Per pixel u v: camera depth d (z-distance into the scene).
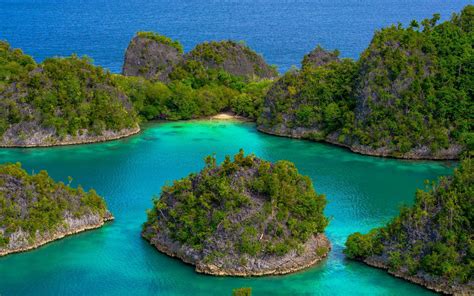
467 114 131.00
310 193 88.31
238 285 79.38
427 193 85.75
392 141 129.25
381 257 83.19
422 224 82.44
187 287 78.94
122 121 140.00
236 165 87.12
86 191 107.81
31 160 123.81
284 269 81.44
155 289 78.62
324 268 82.81
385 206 102.94
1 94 136.62
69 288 78.88
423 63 135.62
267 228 83.00
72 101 136.88
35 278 80.94
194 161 123.69
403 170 121.06
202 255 82.56
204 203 84.56
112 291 78.12
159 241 87.69
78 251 87.12
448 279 77.81
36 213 89.00
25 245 87.00
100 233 92.25
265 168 87.00
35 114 133.75
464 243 79.62
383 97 132.38
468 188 84.00
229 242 81.75
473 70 133.88
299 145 136.00
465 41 139.62
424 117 130.75
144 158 125.50
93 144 134.75
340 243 89.62
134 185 111.00
